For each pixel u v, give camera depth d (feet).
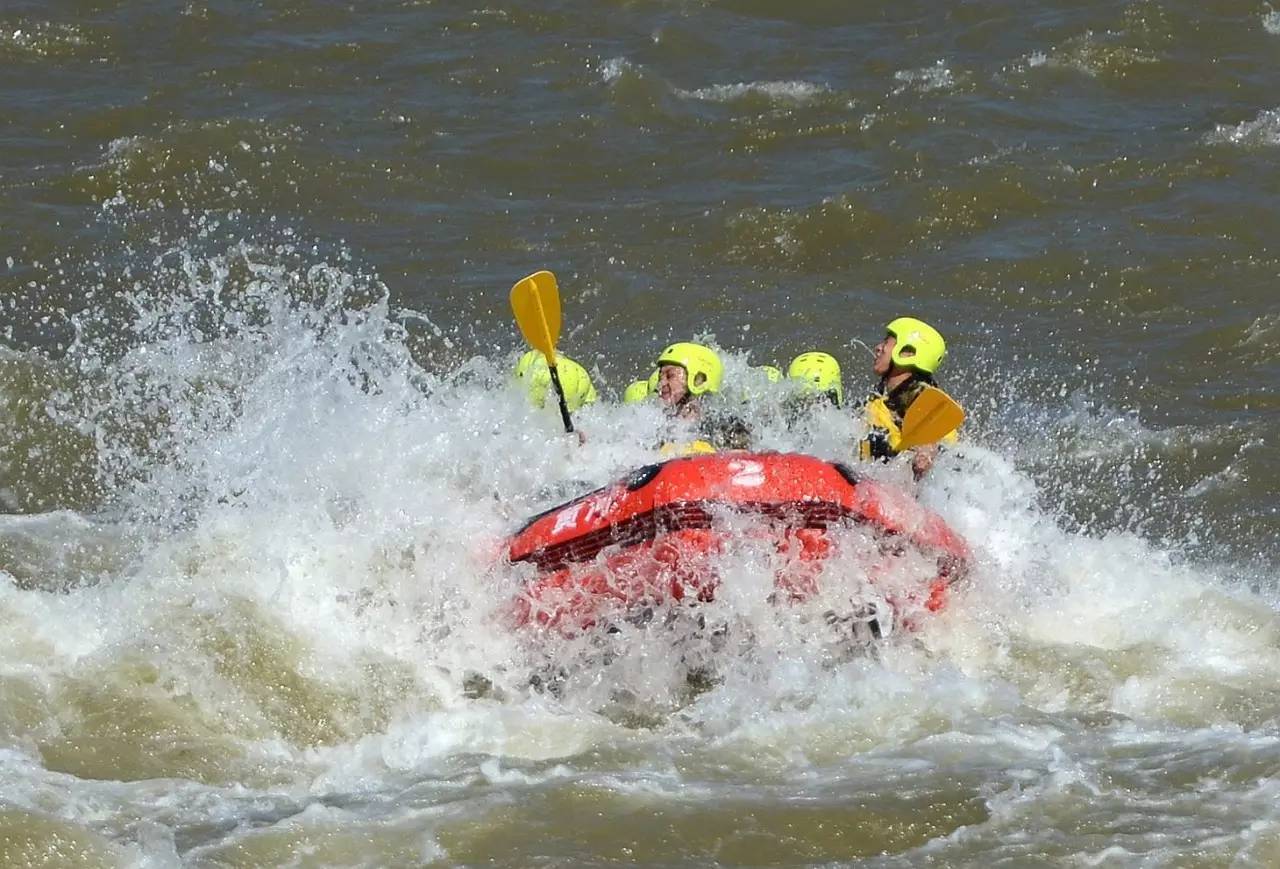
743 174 187.01
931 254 169.37
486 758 82.23
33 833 72.74
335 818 75.00
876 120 198.29
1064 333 152.97
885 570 89.81
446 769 80.94
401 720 87.45
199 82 207.21
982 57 217.36
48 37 217.56
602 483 103.86
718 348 150.71
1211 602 100.32
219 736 84.99
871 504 89.76
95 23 221.46
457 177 186.29
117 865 70.85
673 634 90.07
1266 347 147.33
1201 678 89.61
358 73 212.23
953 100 204.85
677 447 107.04
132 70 210.79
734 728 84.94
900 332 113.60
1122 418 136.36
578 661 91.66
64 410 132.67
